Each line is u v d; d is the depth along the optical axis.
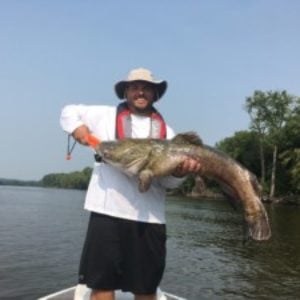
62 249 9.00
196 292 6.07
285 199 32.09
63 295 3.09
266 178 36.44
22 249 8.88
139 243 2.14
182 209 22.31
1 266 7.21
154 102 2.28
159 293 2.89
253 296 5.93
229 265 7.89
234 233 12.49
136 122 2.21
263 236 2.20
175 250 9.42
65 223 14.40
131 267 2.15
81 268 2.19
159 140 2.11
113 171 2.14
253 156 38.38
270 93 35.59
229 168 2.20
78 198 37.09
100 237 2.12
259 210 2.22
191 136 2.14
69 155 2.23
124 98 2.28
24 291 5.79
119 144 2.07
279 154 35.62
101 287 2.13
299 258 8.65
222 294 6.00
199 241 10.83
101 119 2.22
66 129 2.18
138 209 2.13
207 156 2.16
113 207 2.12
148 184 2.04
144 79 2.15
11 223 13.91
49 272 6.86
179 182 2.20
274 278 6.96
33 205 24.44
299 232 12.86
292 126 34.28
